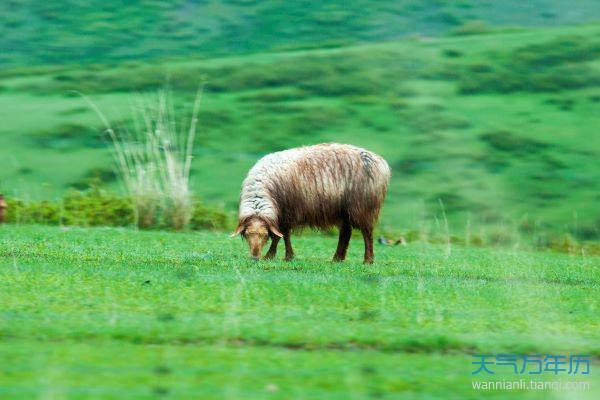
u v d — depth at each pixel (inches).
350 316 1380.4
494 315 1450.5
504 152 5561.0
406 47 7800.2
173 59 7662.4
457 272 2042.3
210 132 5723.4
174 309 1374.3
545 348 1227.9
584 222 4453.7
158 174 3371.1
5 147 5295.3
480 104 6461.6
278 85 6806.1
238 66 7283.5
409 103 6397.6
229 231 3100.4
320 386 989.8
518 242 3031.5
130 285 1572.3
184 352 1111.0
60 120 5871.1
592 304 1608.0
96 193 3304.6
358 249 2632.9
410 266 2132.1
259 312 1376.7
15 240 2321.6
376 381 1022.4
